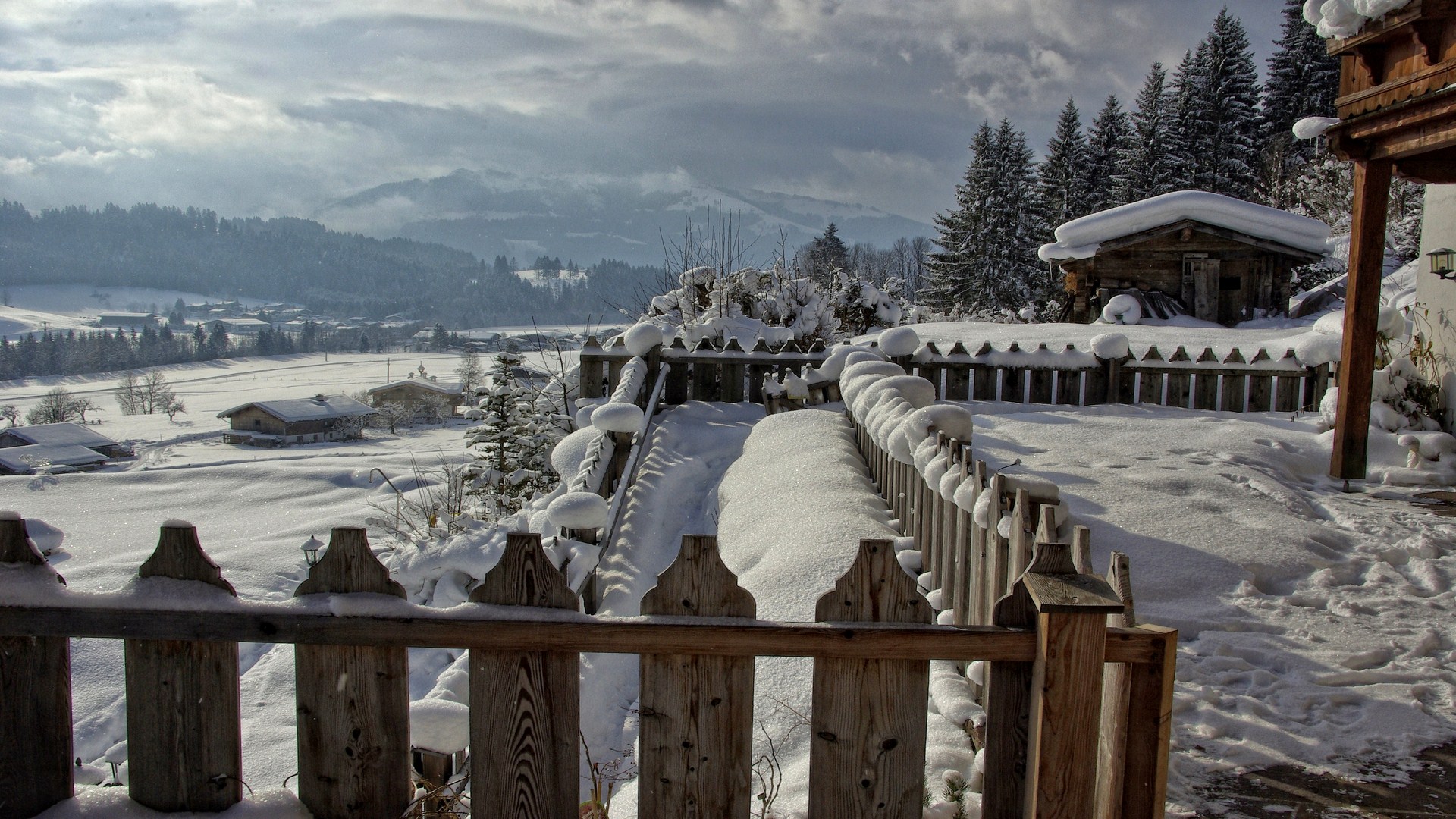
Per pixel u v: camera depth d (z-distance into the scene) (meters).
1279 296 20.09
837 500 6.40
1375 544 5.70
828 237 55.03
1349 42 6.95
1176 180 45.56
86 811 2.53
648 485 8.52
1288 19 47.97
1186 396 10.73
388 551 8.05
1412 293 12.62
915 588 2.41
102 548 8.92
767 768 3.51
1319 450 8.21
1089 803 2.28
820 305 15.38
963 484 4.20
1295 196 34.06
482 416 10.55
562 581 2.44
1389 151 6.90
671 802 2.47
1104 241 20.22
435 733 3.37
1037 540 2.51
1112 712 2.40
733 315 14.73
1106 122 49.75
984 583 3.76
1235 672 4.04
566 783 2.49
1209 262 20.08
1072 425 9.30
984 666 3.41
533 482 10.09
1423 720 3.58
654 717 2.45
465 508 9.87
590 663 5.11
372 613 2.43
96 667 6.13
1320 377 10.13
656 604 2.45
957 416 5.51
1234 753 3.36
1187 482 6.75
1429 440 7.67
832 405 10.43
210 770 2.54
